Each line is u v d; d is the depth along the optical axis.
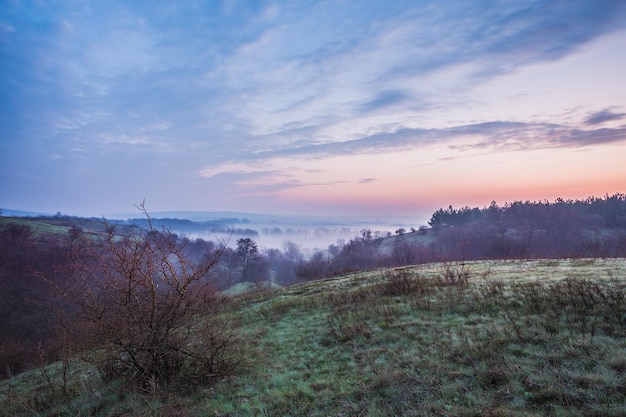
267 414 5.80
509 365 6.10
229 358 7.74
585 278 12.15
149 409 6.04
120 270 6.77
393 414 5.28
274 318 13.32
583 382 5.26
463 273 16.36
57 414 6.76
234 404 6.27
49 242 34.41
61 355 8.03
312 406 5.90
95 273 6.85
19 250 33.34
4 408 7.66
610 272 13.09
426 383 6.04
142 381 6.96
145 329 6.97
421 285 14.31
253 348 9.48
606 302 8.42
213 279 8.20
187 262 7.37
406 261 53.75
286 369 7.79
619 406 4.59
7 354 15.88
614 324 7.30
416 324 9.36
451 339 7.84
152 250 7.02
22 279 26.56
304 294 19.62
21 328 23.05
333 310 12.91
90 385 7.68
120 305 6.84
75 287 6.97
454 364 6.61
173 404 6.20
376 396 5.88
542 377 5.53
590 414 4.57
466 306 10.26
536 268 17.41
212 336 7.64
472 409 5.05
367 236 123.56
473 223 107.75
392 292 14.05
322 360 8.10
